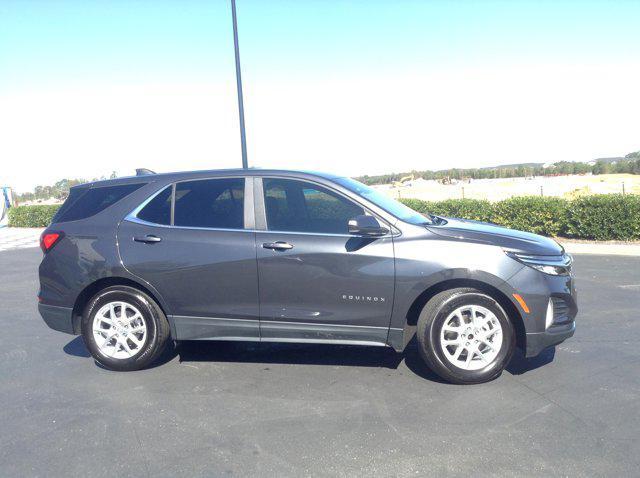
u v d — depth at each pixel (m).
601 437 3.47
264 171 4.86
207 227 4.72
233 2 12.66
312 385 4.46
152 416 3.96
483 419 3.77
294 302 4.56
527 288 4.26
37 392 4.46
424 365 4.86
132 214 4.89
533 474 3.08
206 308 4.69
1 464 3.34
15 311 7.36
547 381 4.40
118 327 4.86
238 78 13.06
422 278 4.31
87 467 3.29
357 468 3.19
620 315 6.30
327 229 4.57
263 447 3.47
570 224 12.70
